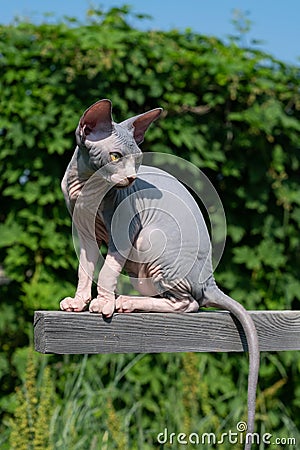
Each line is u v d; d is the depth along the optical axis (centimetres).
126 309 273
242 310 291
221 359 538
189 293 287
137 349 275
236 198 545
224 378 535
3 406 502
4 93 513
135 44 516
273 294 548
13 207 522
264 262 539
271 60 545
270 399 548
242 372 534
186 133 520
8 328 531
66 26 520
